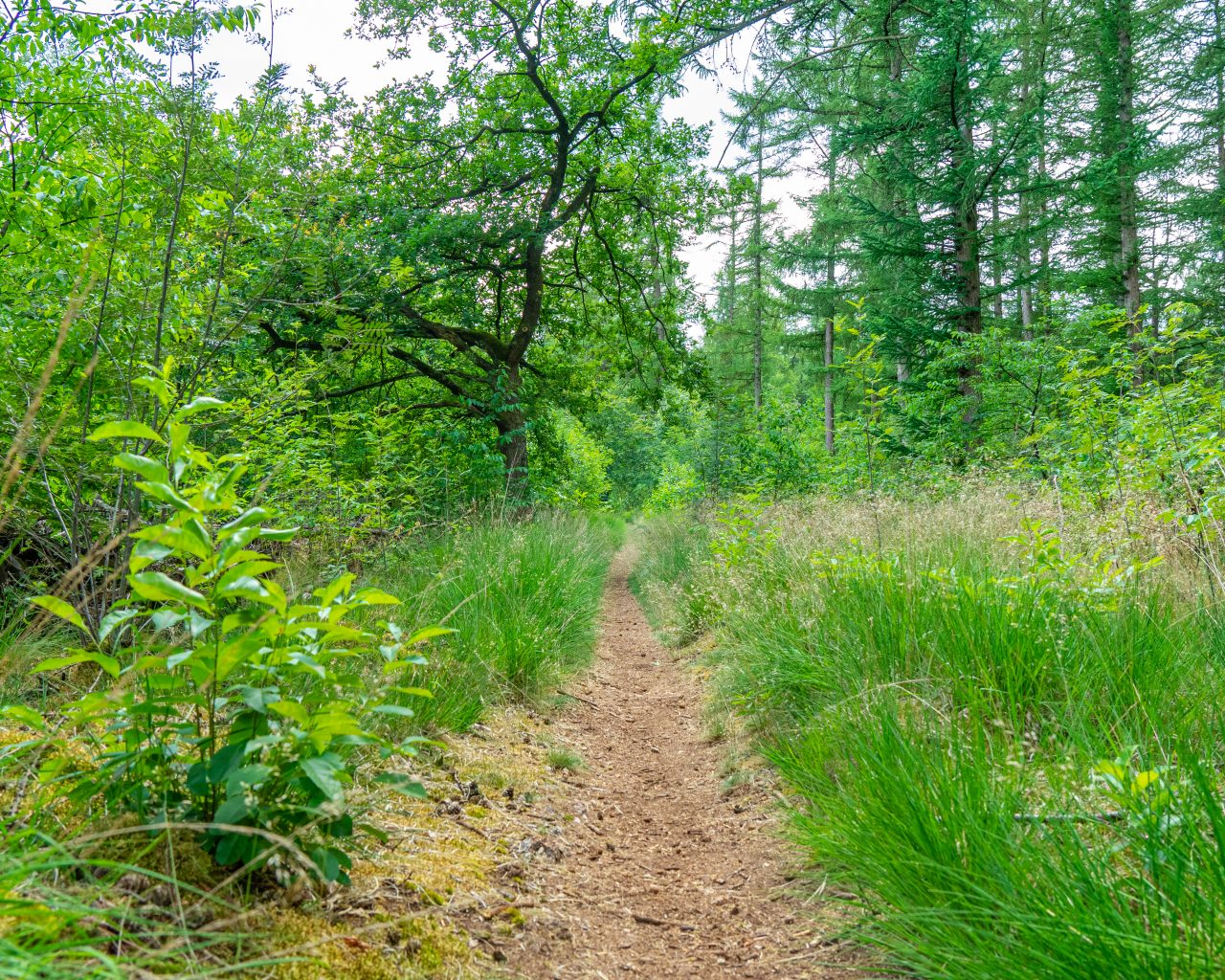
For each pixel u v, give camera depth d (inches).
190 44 137.0
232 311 176.4
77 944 54.4
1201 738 98.6
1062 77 776.3
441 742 148.4
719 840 128.5
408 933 80.0
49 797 75.9
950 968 71.4
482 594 230.1
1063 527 184.2
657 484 1270.9
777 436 578.9
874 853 91.4
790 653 169.3
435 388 594.6
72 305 66.7
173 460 73.7
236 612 71.2
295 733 74.1
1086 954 63.8
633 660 287.4
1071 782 92.1
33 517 140.6
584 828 133.0
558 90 542.0
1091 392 246.2
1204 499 164.9
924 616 149.6
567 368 620.4
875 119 544.4
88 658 69.8
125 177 155.6
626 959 91.4
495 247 496.1
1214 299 681.6
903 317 549.3
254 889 75.3
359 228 390.6
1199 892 68.3
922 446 466.6
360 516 262.5
